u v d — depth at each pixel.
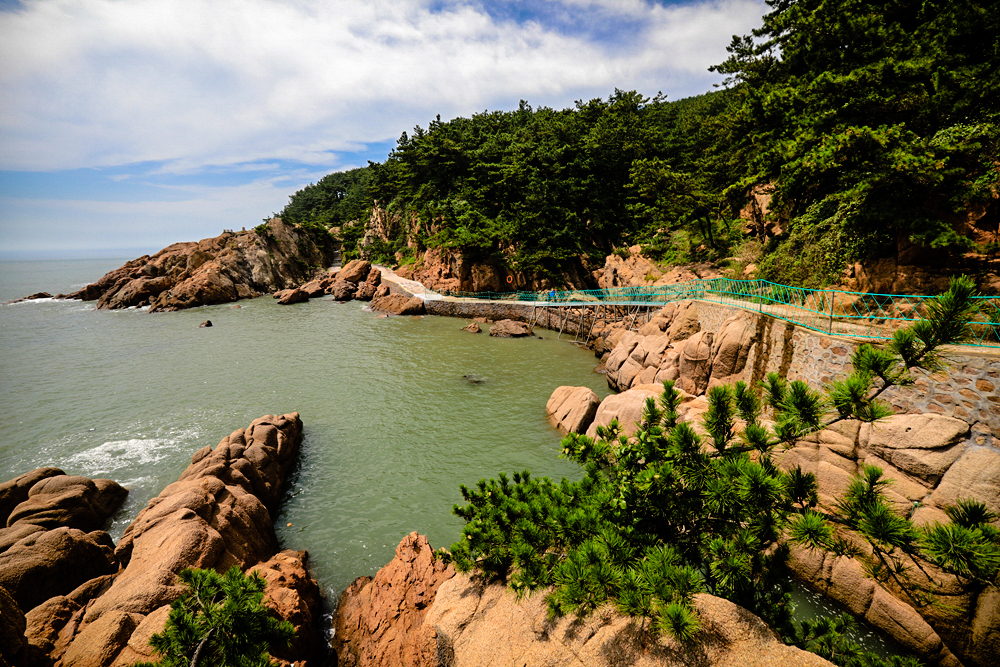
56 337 52.47
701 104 70.19
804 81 25.50
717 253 45.28
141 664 5.84
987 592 10.24
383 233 98.94
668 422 7.55
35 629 9.95
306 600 13.21
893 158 16.72
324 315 65.88
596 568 5.97
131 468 23.02
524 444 25.11
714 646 6.35
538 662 7.46
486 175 71.25
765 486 5.62
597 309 48.09
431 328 55.72
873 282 19.06
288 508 19.50
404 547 14.86
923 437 12.28
